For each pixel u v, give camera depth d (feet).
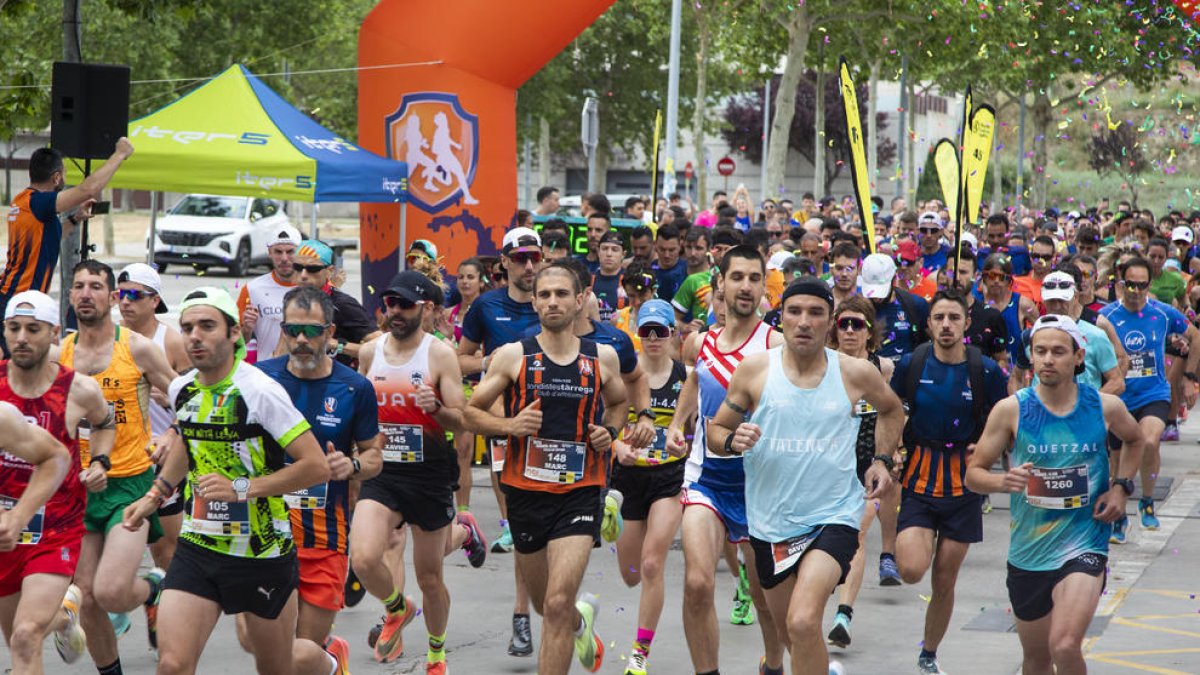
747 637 39.29
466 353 44.06
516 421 31.40
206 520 26.81
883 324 46.57
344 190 65.36
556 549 31.22
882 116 342.64
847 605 37.99
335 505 30.55
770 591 29.73
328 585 30.40
